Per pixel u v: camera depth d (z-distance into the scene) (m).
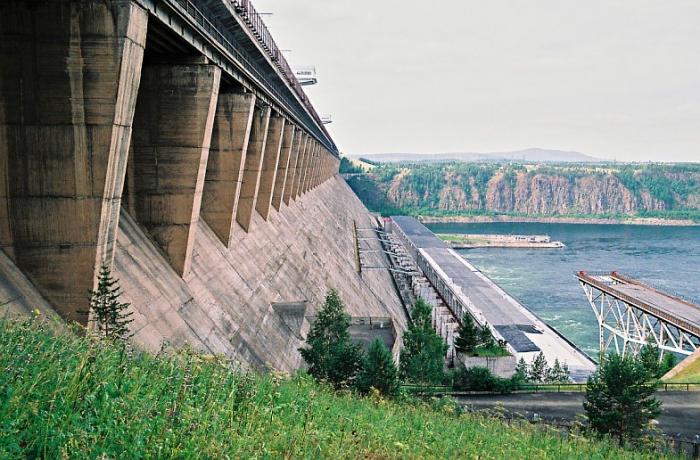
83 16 15.23
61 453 7.47
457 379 36.56
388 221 171.25
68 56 15.40
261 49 35.06
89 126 15.84
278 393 14.59
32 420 8.05
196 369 12.78
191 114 24.19
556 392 35.81
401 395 25.06
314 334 28.06
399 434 15.58
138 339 18.98
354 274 62.62
